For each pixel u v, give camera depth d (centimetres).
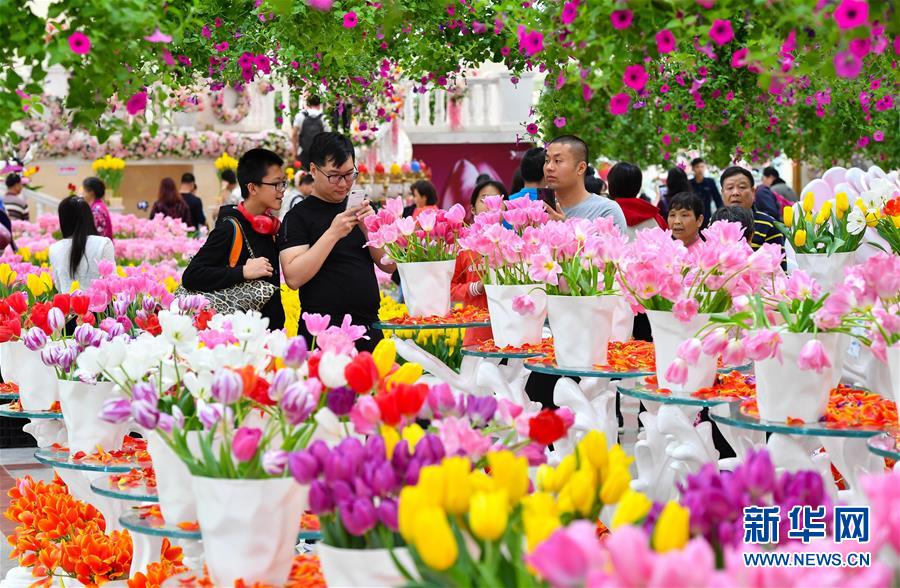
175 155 2278
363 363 328
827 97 930
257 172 632
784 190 1307
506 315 579
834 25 309
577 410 545
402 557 285
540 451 316
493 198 594
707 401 444
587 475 270
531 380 707
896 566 232
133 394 351
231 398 330
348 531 287
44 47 354
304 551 530
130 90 389
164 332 416
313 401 323
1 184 1950
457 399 325
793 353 399
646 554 194
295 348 348
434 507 248
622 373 500
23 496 591
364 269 648
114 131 388
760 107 1008
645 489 543
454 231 614
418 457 281
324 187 639
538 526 237
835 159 1304
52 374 559
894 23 300
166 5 412
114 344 405
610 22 348
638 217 796
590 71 359
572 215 706
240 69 690
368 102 906
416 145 2191
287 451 333
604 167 1656
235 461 340
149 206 2338
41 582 520
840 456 440
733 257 455
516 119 2209
